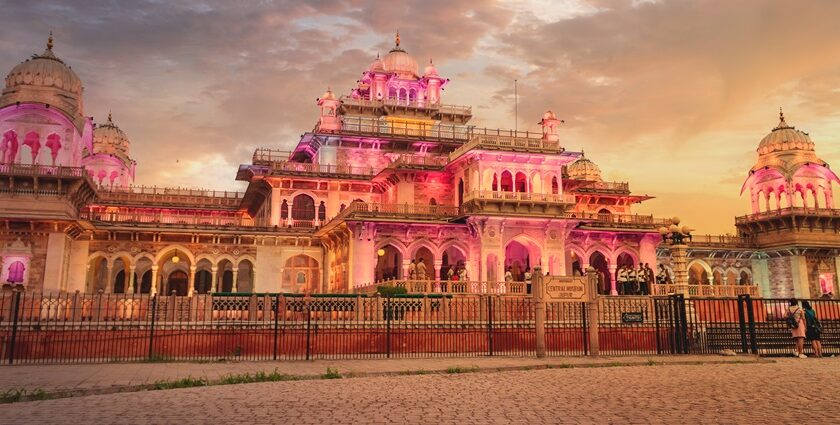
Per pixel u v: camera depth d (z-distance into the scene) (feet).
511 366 56.18
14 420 30.55
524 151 134.00
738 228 181.68
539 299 66.85
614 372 53.42
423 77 179.73
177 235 144.97
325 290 152.15
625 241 153.17
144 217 141.08
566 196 151.12
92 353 66.44
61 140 123.34
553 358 64.90
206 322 71.10
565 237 138.41
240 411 33.12
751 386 43.42
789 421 30.04
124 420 30.53
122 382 44.55
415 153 165.37
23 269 117.50
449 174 149.89
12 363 59.21
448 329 73.82
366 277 127.34
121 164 188.85
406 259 132.67
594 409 33.68
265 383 45.55
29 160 134.82
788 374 51.47
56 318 67.26
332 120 162.91
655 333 78.48
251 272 159.63
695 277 182.09
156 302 73.87
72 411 33.17
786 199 183.52
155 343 67.82
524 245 141.69
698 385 44.04
